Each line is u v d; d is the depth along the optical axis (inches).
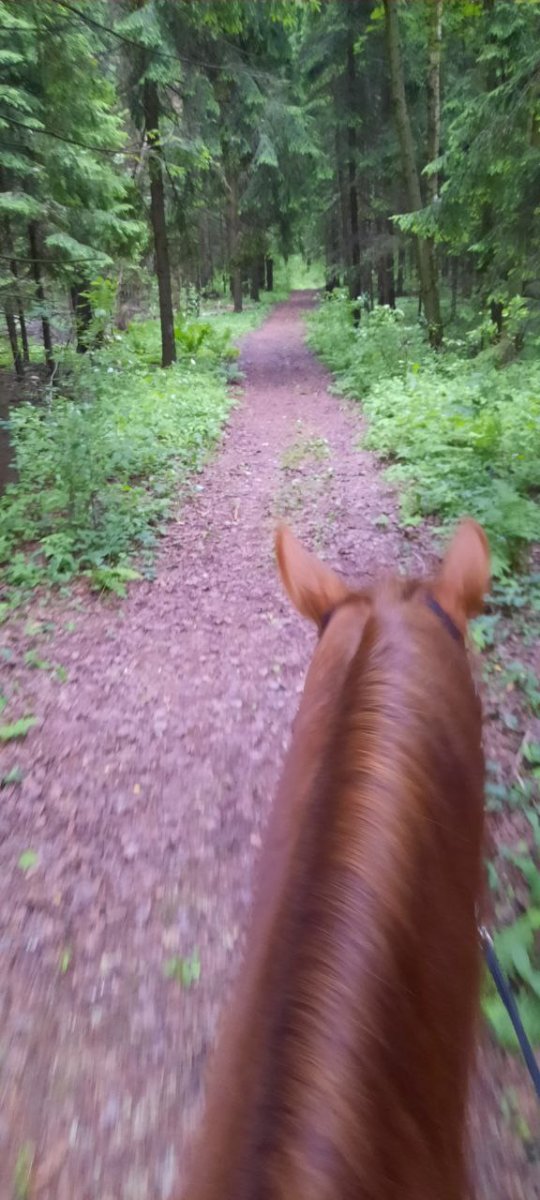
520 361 516.4
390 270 1028.5
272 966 33.0
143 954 123.7
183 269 1075.9
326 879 35.4
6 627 237.3
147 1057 106.7
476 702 59.2
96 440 326.3
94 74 452.4
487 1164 87.3
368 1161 27.6
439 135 764.6
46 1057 107.0
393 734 43.4
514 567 240.4
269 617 241.8
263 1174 25.9
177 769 170.9
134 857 144.9
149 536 301.1
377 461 387.9
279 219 1005.8
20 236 628.4
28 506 323.6
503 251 490.3
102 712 193.5
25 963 122.3
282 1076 28.6
